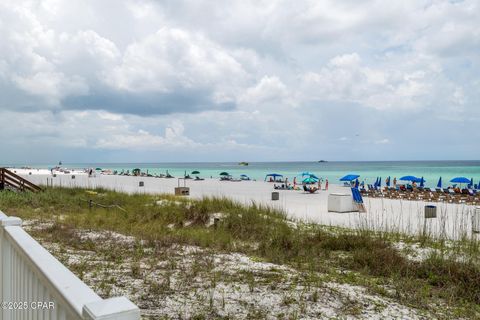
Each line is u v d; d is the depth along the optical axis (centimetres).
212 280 562
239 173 9712
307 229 1105
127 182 4759
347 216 1642
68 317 140
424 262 699
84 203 1648
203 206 1410
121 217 1276
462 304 511
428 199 2628
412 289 560
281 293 519
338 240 899
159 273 597
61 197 1753
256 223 1139
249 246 865
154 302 474
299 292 525
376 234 1002
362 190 3253
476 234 1022
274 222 1176
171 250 768
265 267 662
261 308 463
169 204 1540
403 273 659
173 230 1058
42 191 1959
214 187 3975
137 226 1093
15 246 249
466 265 657
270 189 3675
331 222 1434
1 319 304
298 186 3978
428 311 479
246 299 493
